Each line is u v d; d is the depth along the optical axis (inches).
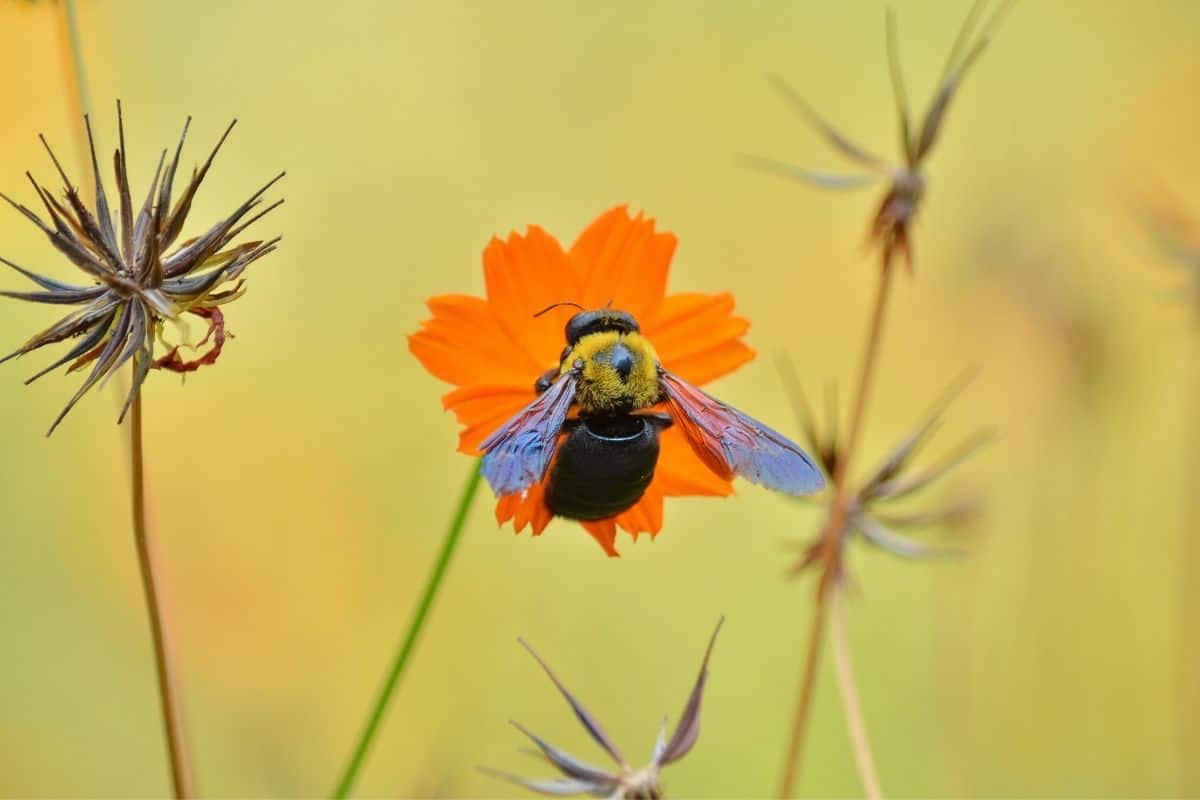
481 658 23.8
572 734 23.5
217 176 26.8
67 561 23.6
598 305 19.0
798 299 28.0
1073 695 23.4
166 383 24.2
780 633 24.2
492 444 18.4
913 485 19.0
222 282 17.3
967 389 23.8
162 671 18.0
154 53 27.4
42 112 24.6
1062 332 23.6
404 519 24.4
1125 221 24.6
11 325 24.2
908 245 18.9
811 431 19.1
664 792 17.7
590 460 18.9
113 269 17.3
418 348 18.6
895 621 24.1
